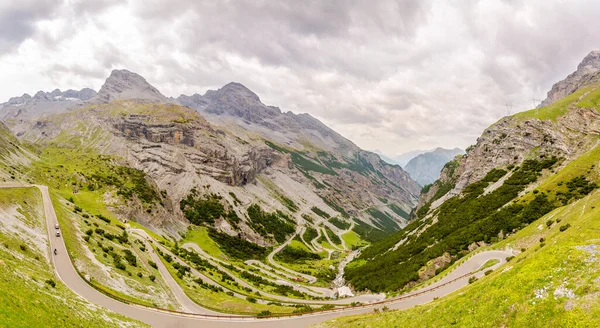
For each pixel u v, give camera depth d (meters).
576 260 33.56
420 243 153.75
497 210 140.00
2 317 30.00
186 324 68.19
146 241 141.88
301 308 93.00
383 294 116.31
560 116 188.00
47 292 47.44
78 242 85.06
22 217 80.44
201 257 176.12
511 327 31.50
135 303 69.88
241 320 76.25
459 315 39.34
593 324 25.98
